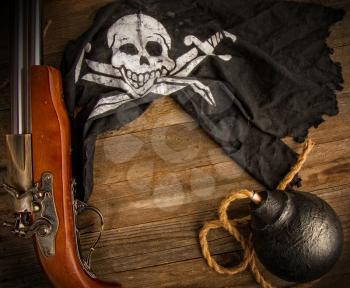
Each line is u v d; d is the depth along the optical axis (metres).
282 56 1.56
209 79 1.53
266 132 1.53
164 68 1.55
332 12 1.56
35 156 1.24
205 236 1.50
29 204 1.21
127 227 1.56
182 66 1.55
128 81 1.52
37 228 1.22
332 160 1.56
